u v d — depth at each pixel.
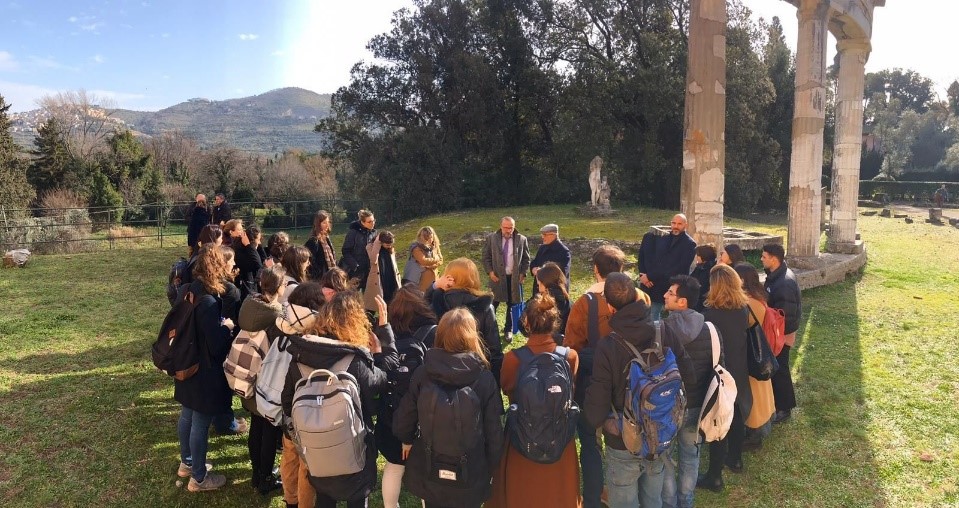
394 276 7.82
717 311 4.57
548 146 33.88
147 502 4.56
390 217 29.56
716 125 8.76
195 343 4.47
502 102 31.56
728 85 28.23
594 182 23.03
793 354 7.79
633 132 31.58
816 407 6.15
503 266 8.23
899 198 44.25
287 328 3.97
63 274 14.02
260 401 3.93
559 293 5.36
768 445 5.37
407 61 31.73
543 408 3.37
